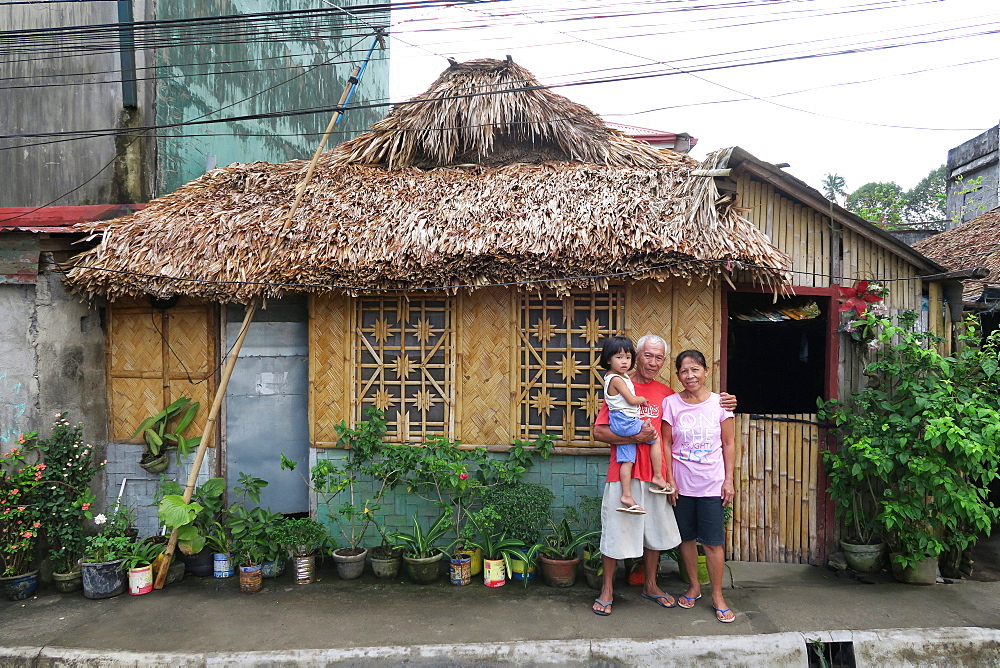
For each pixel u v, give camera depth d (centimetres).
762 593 444
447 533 508
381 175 557
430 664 362
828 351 513
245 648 372
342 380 512
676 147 874
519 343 501
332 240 479
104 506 534
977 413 420
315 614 414
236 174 570
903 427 439
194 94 809
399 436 511
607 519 402
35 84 769
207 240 494
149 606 432
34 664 368
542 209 486
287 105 1026
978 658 371
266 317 546
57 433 486
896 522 443
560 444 496
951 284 529
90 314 526
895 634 378
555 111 606
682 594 440
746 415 508
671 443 414
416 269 460
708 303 488
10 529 460
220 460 538
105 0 661
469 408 506
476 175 553
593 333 495
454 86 601
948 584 464
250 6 916
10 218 700
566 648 366
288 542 459
